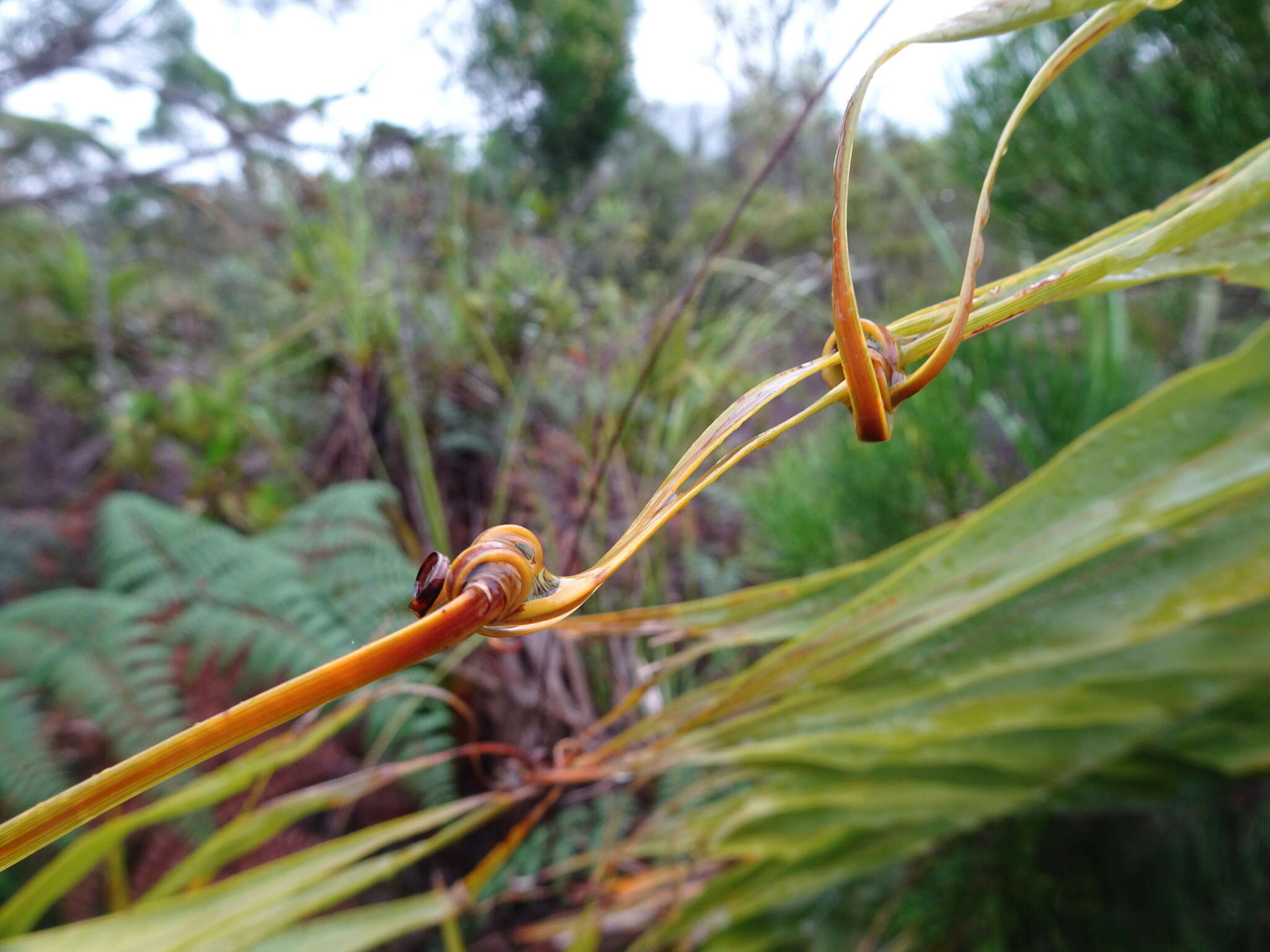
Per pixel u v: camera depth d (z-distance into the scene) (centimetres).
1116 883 84
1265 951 76
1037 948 82
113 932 68
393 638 14
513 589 15
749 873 93
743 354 183
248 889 70
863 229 318
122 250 322
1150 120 102
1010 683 65
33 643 125
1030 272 24
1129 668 64
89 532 181
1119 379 84
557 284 196
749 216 304
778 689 55
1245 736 75
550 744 115
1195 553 49
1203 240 23
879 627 48
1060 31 107
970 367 96
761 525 127
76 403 262
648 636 125
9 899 108
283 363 213
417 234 228
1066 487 41
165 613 134
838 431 115
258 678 130
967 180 124
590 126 361
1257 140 93
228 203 282
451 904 74
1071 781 83
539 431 171
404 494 170
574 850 111
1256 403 35
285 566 139
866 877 94
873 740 65
